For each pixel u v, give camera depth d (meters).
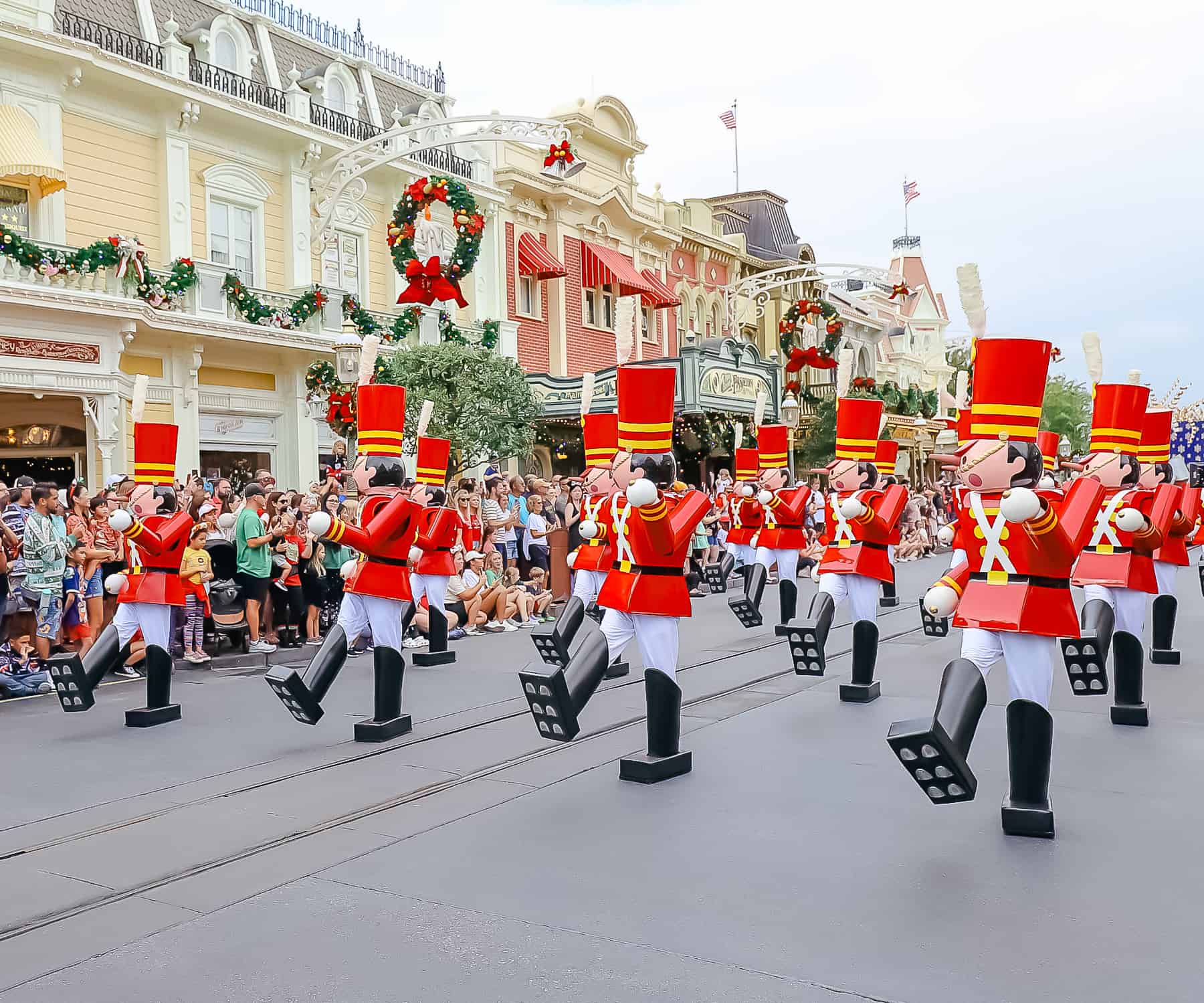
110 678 10.40
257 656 11.34
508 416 19.06
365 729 7.63
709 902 4.51
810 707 8.62
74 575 10.37
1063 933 4.14
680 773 6.58
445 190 17.03
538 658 11.30
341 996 3.75
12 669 9.71
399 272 17.30
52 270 14.78
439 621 11.10
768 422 25.80
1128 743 7.22
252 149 19.78
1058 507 5.74
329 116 21.08
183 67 18.08
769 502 12.93
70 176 16.67
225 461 19.27
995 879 4.73
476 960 4.00
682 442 26.27
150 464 8.36
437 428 18.47
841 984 3.75
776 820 5.62
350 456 21.14
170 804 6.11
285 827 5.65
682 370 23.14
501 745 7.45
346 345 13.57
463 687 9.69
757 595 12.33
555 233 26.72
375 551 7.66
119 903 4.64
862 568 8.71
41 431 16.48
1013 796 5.43
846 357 9.02
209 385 18.73
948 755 4.69
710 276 34.00
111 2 17.69
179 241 18.30
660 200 31.36
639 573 6.52
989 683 9.59
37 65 15.96
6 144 14.93
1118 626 7.90
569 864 5.00
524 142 17.56
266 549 11.65
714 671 10.34
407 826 5.64
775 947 4.06
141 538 8.04
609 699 9.16
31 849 5.36
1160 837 5.27
